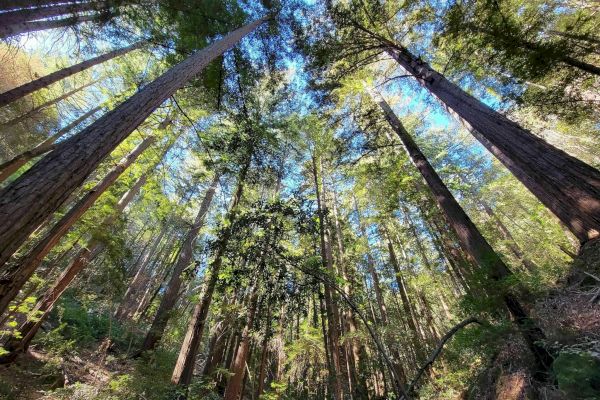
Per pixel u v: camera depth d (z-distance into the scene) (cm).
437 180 727
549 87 700
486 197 1692
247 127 859
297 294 629
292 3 770
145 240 2662
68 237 831
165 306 947
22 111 1086
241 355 807
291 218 719
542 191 432
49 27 564
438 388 764
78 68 759
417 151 818
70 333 933
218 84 796
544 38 664
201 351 1461
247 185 959
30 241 818
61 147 295
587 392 224
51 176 260
